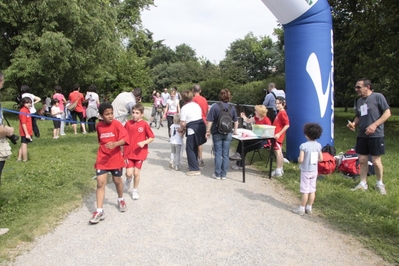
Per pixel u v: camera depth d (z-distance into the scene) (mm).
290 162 7691
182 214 4844
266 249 3824
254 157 8508
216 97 33500
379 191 5664
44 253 3734
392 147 10219
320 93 7184
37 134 11805
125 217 4746
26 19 18469
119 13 32344
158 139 11672
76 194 5621
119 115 7121
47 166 7367
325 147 6926
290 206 5160
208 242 3994
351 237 4105
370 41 15094
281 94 9992
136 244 3951
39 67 18156
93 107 12734
